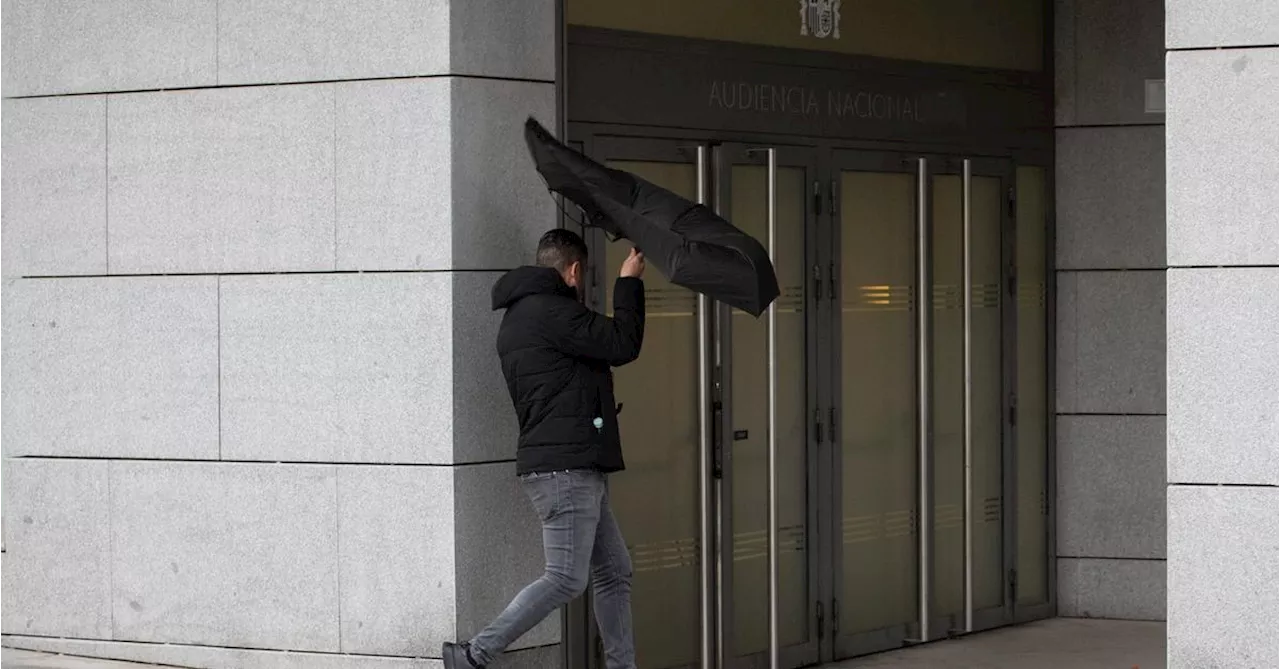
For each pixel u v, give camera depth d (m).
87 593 8.00
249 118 7.59
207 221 7.68
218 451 7.70
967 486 9.47
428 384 7.29
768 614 8.39
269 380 7.59
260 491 7.63
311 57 7.45
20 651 8.14
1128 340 9.87
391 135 7.32
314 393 7.51
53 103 7.96
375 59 7.33
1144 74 9.78
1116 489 9.92
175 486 7.80
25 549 8.12
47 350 8.03
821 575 8.69
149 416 7.84
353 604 7.48
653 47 7.93
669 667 8.06
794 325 8.59
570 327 6.84
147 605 7.88
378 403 7.39
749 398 8.35
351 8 7.37
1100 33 9.84
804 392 8.62
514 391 6.95
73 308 7.97
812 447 8.63
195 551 7.77
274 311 7.57
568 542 6.88
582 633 7.73
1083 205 9.91
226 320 7.66
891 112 9.02
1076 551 10.03
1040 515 10.01
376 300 7.38
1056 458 10.02
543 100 7.51
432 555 7.32
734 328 8.27
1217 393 6.65
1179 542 6.72
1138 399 9.88
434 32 7.22
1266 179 6.57
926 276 9.16
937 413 9.34
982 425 9.63
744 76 8.30
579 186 7.02
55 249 7.99
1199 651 6.71
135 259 7.83
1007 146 9.65
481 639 6.96
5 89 8.08
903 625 9.16
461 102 7.24
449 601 7.29
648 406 7.98
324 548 7.52
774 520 8.35
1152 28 9.77
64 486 8.02
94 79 7.88
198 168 7.69
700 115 8.11
